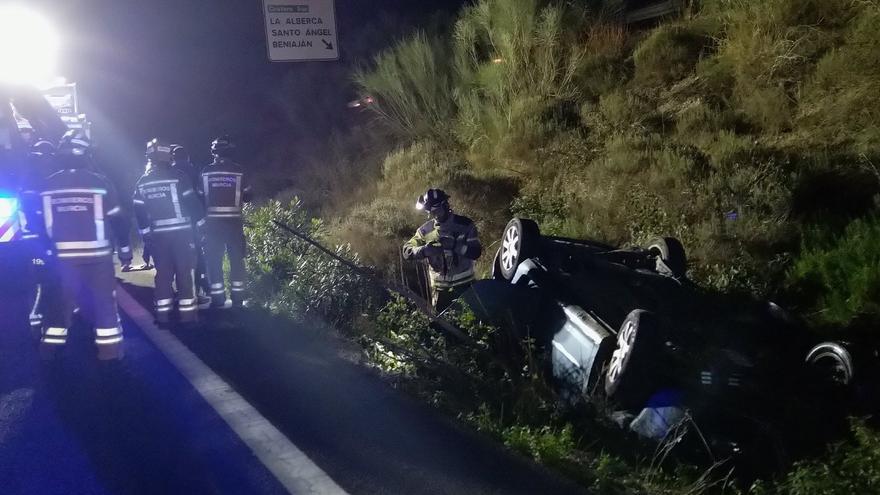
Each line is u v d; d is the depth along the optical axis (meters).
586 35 14.13
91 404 5.64
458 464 4.59
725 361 5.20
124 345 7.18
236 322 8.03
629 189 10.08
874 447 4.41
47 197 5.84
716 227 8.42
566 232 9.96
